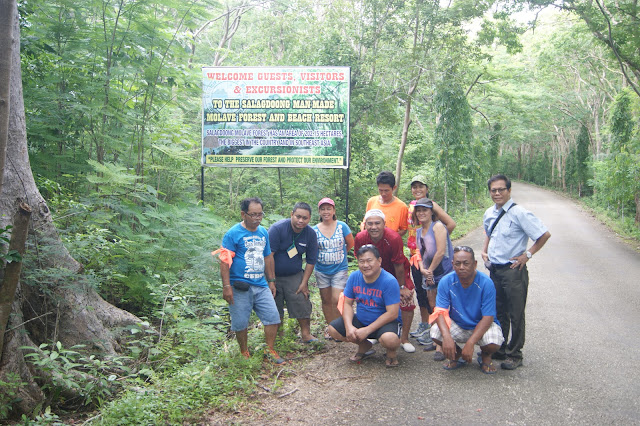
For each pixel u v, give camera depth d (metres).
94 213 6.65
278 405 4.38
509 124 38.81
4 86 3.64
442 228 5.71
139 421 3.89
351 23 18.94
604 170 24.62
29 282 4.54
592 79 38.66
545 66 33.88
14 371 4.08
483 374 5.07
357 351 5.75
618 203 24.03
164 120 10.59
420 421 4.05
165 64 8.88
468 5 17.81
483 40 19.20
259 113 9.90
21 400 4.06
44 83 7.59
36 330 4.74
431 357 5.62
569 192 48.72
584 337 6.38
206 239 7.77
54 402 4.43
